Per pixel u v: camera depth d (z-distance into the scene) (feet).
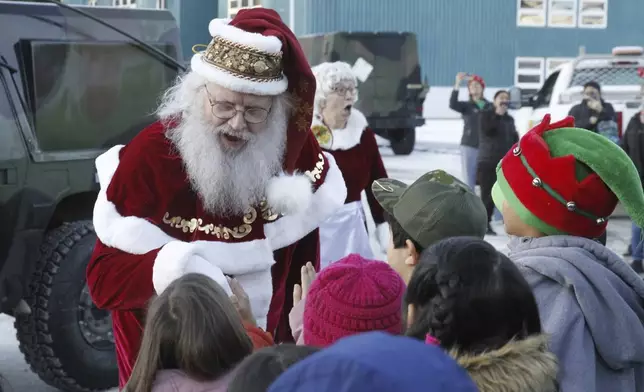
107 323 16.67
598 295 7.68
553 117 38.68
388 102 62.28
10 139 15.56
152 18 18.29
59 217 16.92
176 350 7.11
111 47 17.42
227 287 9.30
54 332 16.02
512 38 112.78
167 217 9.86
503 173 8.49
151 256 9.47
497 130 32.83
